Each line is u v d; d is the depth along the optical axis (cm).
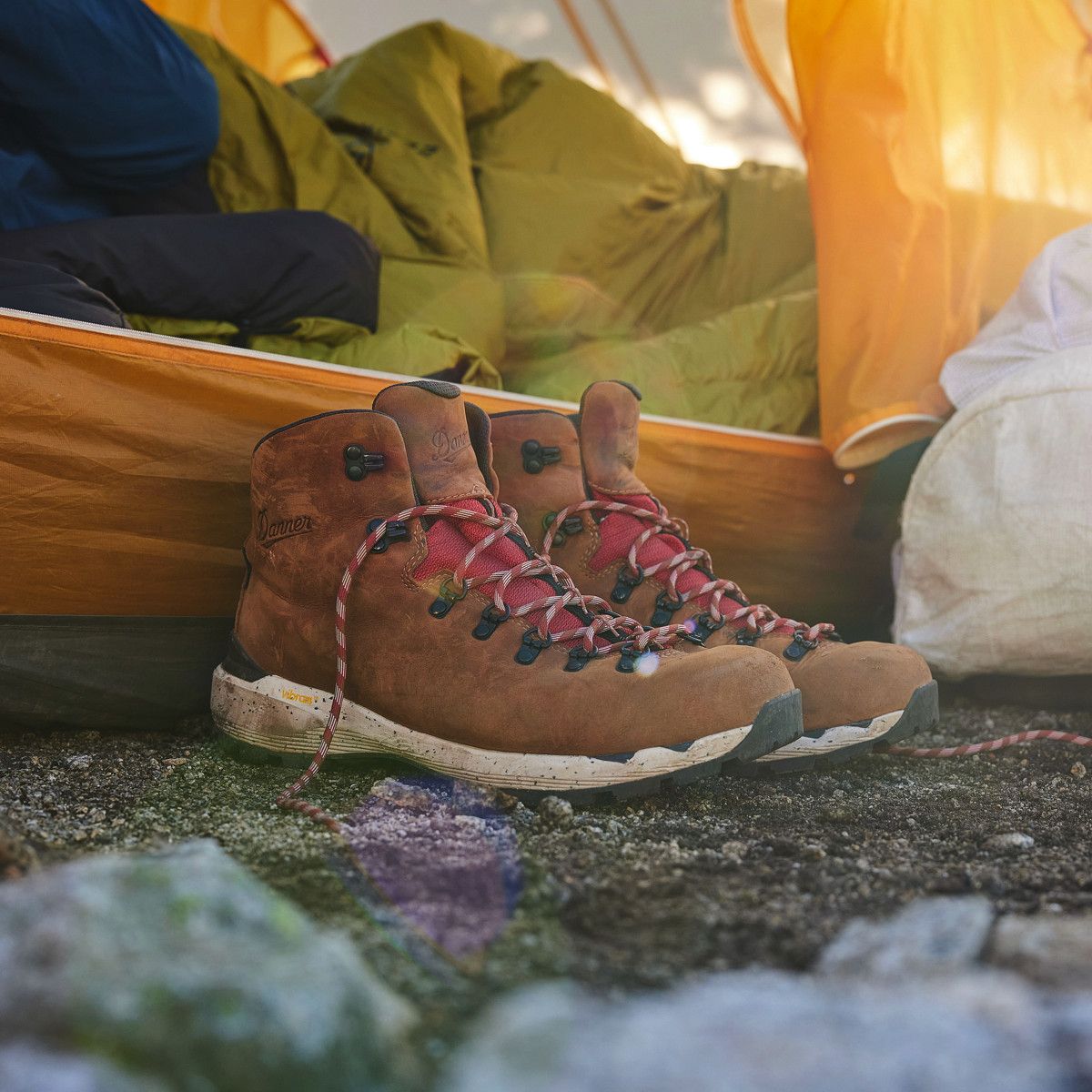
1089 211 154
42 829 76
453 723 90
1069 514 115
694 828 81
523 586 94
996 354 131
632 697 87
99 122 133
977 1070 37
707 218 202
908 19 146
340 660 90
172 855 55
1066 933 50
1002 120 153
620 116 209
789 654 104
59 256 112
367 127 187
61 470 101
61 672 103
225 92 168
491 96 208
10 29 123
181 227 123
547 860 71
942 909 54
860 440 139
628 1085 37
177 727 111
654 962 55
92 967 40
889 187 139
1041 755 108
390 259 165
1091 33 157
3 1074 35
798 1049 38
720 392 153
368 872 68
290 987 41
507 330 169
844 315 139
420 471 95
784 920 60
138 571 106
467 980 52
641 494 110
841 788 95
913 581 132
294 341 133
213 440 107
